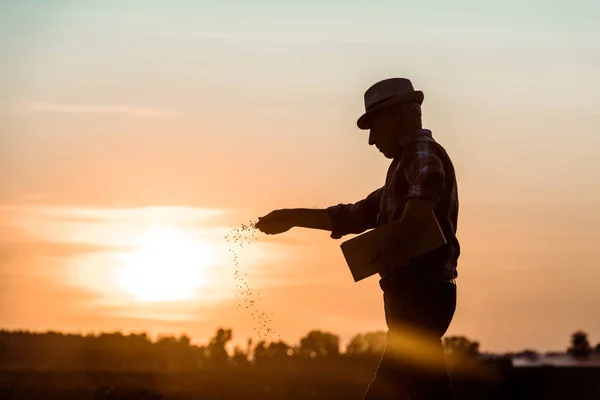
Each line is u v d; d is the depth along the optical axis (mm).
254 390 41062
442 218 12961
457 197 13273
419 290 12930
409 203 12469
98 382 43406
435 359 12953
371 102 13516
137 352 51344
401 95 13375
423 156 12805
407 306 12961
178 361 54938
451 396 13008
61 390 35938
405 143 13203
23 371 46188
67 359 49594
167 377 44500
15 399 33000
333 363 51219
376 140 13586
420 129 13344
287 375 52000
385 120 13445
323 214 15383
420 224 12430
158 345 54031
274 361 54469
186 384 43438
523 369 30938
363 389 43875
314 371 51562
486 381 30266
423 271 12953
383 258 12602
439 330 13047
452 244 13047
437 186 12555
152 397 33969
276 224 15547
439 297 12953
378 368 13172
